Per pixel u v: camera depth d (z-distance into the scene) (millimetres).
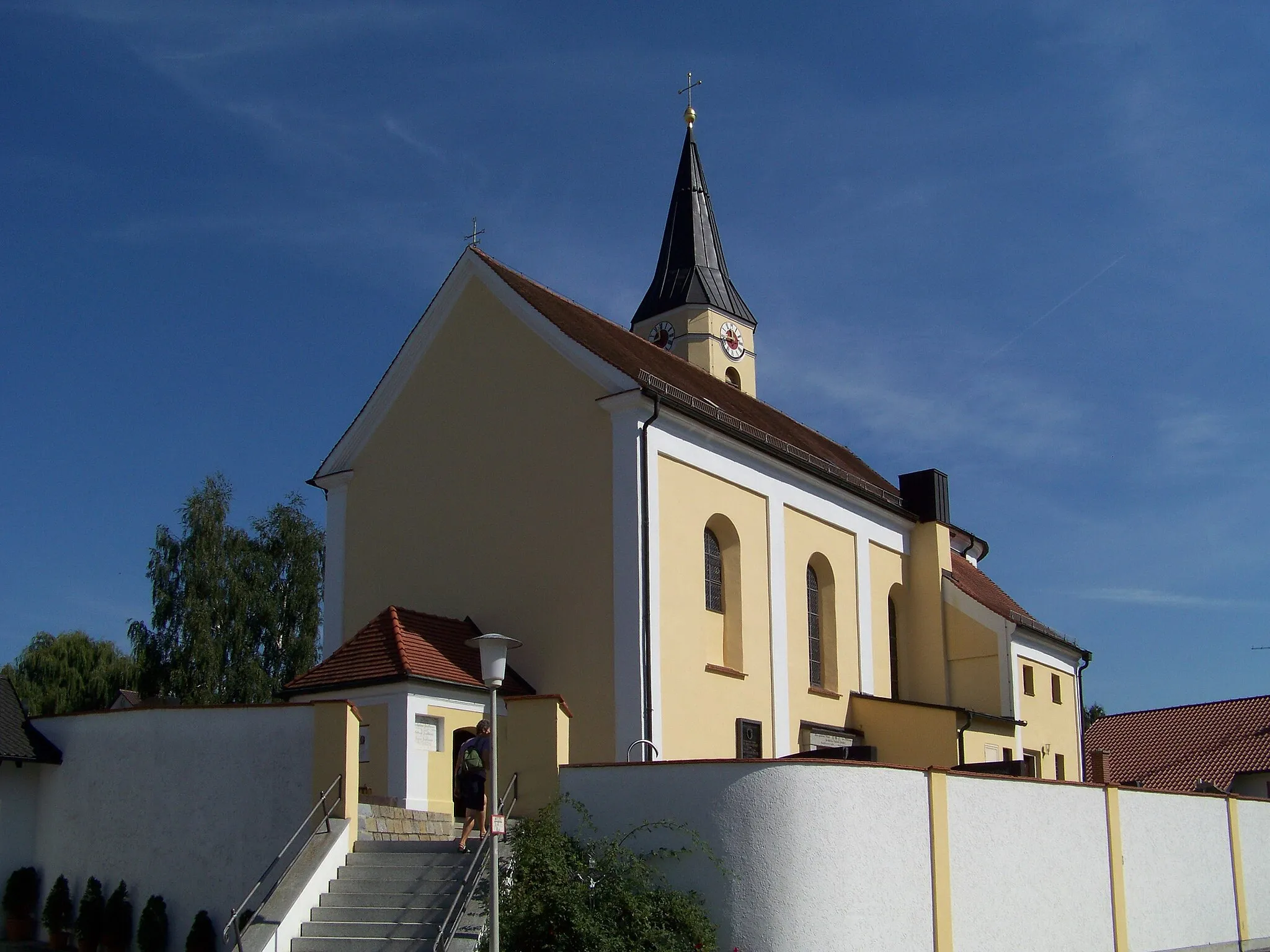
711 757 25953
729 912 16109
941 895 18031
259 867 18938
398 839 18891
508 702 18750
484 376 28031
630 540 24984
